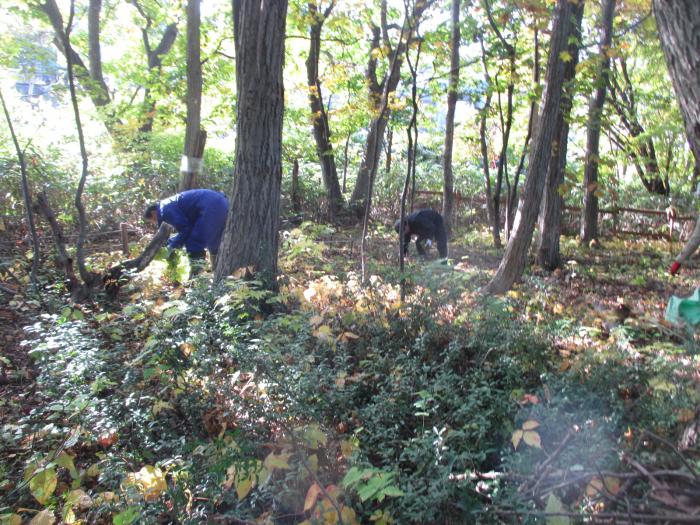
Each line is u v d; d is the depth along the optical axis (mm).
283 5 5605
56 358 4082
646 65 14070
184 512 3047
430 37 9797
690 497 2373
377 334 4918
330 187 14672
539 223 10219
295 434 3342
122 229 8570
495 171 19641
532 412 3295
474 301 5262
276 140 5812
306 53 15328
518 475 2770
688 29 2291
